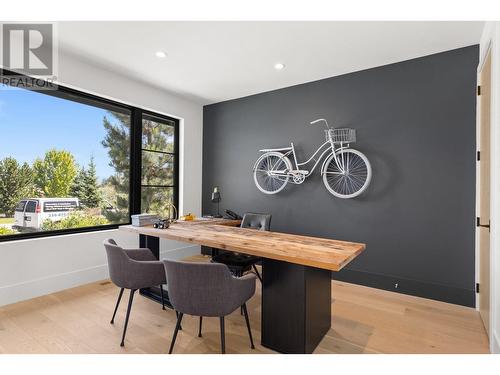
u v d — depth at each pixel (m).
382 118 2.97
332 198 3.29
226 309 1.56
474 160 2.51
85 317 2.27
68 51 2.73
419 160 2.77
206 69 3.13
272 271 1.84
